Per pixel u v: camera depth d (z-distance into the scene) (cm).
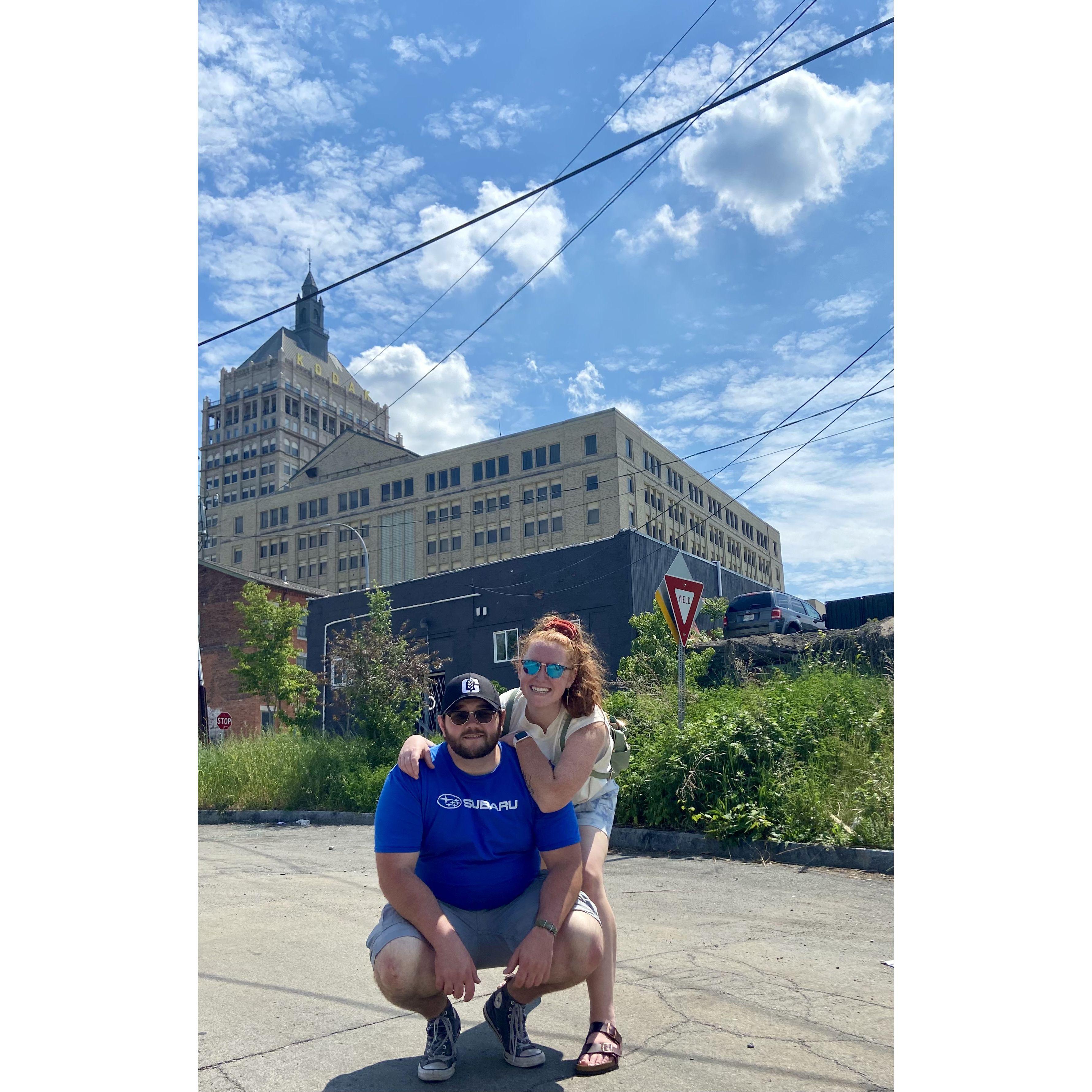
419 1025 322
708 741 827
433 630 3262
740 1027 314
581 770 287
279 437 12756
